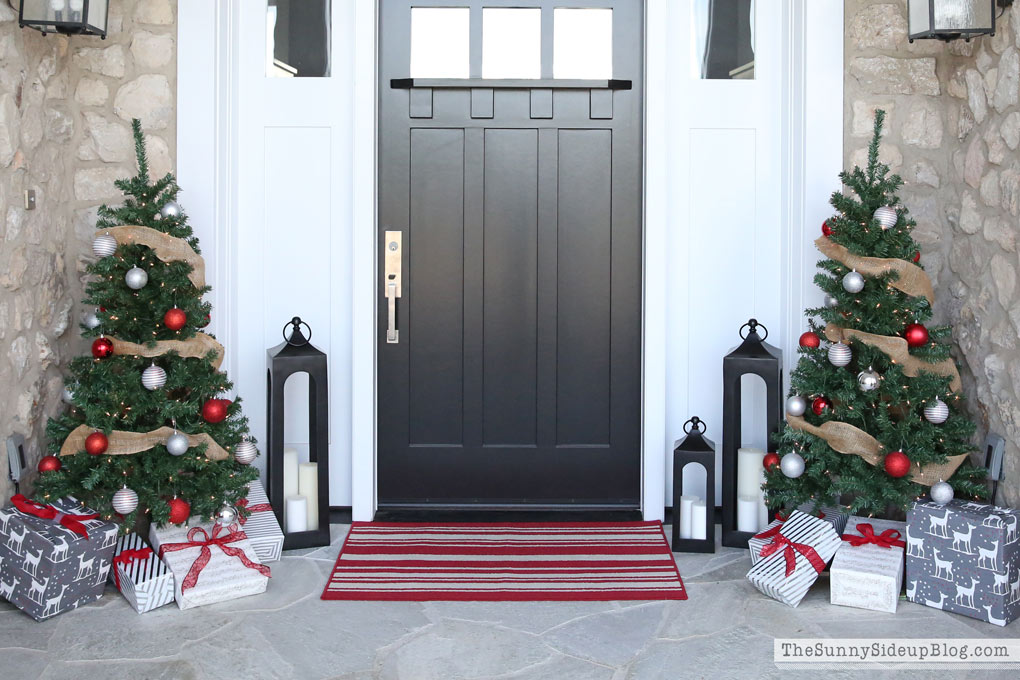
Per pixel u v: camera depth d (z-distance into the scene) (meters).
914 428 2.70
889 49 3.04
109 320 2.66
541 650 2.24
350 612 2.47
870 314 2.73
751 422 3.28
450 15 3.28
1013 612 2.41
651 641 2.29
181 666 2.14
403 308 3.31
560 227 3.29
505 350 3.32
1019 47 2.55
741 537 3.00
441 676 2.11
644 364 3.25
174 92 3.05
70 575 2.41
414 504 3.34
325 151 3.26
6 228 2.56
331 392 3.29
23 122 2.67
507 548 2.98
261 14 3.23
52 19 2.62
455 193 3.29
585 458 3.34
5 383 2.58
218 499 2.70
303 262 3.28
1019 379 2.56
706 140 3.28
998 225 2.67
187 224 3.06
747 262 3.28
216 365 2.82
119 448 2.62
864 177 2.79
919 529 2.52
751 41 3.27
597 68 3.28
